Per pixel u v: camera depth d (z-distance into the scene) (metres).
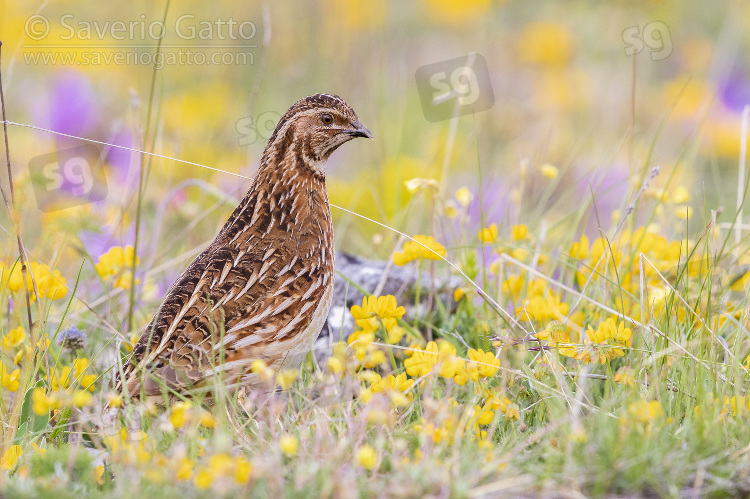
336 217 17.06
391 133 19.03
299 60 21.42
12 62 13.03
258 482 6.64
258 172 10.00
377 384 8.15
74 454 7.03
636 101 20.81
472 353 8.29
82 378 8.85
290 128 9.89
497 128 19.69
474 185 16.81
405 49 22.95
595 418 7.39
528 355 9.29
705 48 22.84
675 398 8.10
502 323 10.27
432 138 19.00
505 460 6.85
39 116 17.08
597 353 8.65
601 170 17.47
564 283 11.30
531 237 11.47
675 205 13.59
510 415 7.86
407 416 8.07
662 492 6.64
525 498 6.56
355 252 14.43
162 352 8.45
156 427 7.74
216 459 6.47
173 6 21.41
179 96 19.67
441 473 6.55
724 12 24.84
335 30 21.94
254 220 9.70
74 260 13.48
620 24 24.45
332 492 6.44
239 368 8.63
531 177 15.33
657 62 22.86
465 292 10.53
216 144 17.98
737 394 7.73
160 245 13.69
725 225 11.41
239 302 8.79
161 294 12.59
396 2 24.11
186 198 14.87
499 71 22.50
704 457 6.95
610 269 10.73
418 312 10.80
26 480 6.81
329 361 7.71
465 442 7.32
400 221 14.07
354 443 7.18
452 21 24.11
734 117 19.67
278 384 8.86
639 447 6.81
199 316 8.62
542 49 22.08
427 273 11.49
